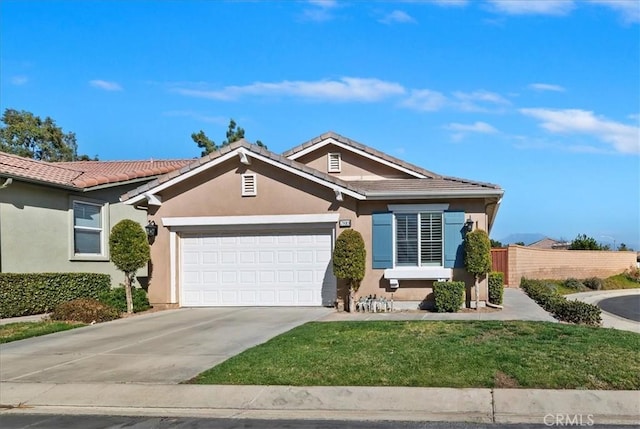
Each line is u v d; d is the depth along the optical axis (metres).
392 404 7.70
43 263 18.27
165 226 17.39
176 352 10.79
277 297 17.03
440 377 8.42
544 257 35.41
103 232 21.06
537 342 10.32
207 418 7.41
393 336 11.09
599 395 7.73
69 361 10.34
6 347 11.74
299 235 16.98
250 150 16.59
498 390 7.96
